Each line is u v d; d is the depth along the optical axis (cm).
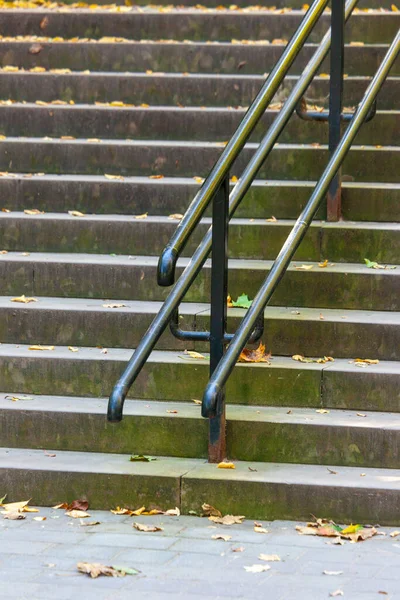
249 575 395
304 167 680
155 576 393
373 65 765
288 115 519
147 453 504
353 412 513
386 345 542
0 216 659
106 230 646
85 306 585
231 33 836
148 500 470
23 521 456
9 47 829
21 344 583
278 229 617
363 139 702
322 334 546
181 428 500
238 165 693
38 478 478
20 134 756
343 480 462
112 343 573
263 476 467
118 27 848
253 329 460
